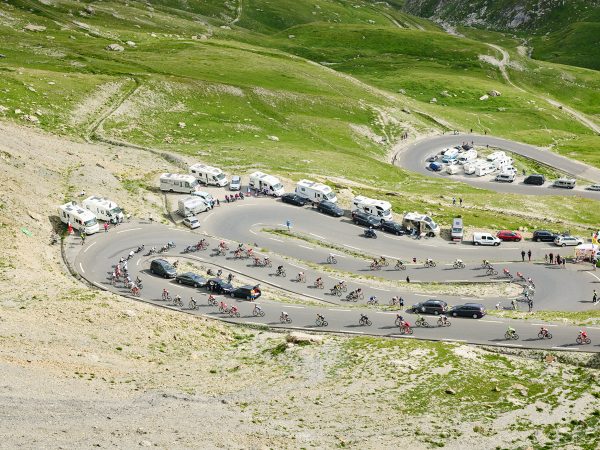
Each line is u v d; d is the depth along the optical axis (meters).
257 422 54.09
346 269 104.88
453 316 84.88
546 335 77.12
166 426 50.53
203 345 75.75
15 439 44.53
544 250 115.25
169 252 104.50
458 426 56.41
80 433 47.00
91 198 114.50
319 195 128.50
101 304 78.81
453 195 156.12
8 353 59.59
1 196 105.25
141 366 66.38
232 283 95.94
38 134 148.38
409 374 66.25
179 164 149.50
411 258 110.19
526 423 57.53
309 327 82.31
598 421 57.78
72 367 60.66
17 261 88.06
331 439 52.31
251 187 136.50
